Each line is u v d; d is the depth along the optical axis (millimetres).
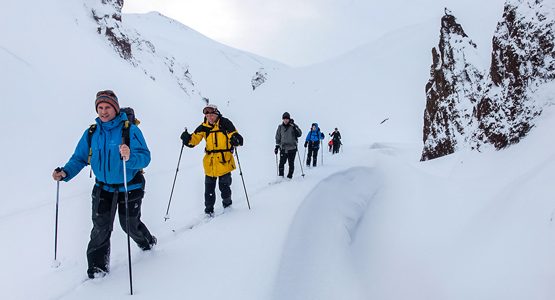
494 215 6090
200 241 5766
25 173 11805
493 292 4379
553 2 9930
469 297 4609
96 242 4367
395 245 7297
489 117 10602
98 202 4285
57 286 4332
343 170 14148
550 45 9367
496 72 11227
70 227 7488
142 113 27781
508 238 5121
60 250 6145
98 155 4246
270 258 5078
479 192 7918
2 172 11336
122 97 27266
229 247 5484
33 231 7180
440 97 20094
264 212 7445
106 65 31062
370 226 8844
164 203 9039
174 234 6211
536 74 9461
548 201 5105
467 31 44719
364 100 76688
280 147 12172
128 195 4398
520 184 6367
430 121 21391
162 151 19984
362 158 21625
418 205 9234
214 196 7297
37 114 16422
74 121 17625
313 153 16938
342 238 7309
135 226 4676
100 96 4184
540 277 4039
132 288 4164
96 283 4285
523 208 5469
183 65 79375
